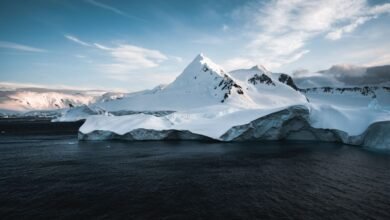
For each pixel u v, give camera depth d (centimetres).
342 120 8412
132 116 10056
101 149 7362
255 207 3173
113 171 4847
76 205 3259
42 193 3684
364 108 9056
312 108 9131
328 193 3647
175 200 3400
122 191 3750
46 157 6234
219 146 7719
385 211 3062
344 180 4238
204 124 9262
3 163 5581
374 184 4031
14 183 4141
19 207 3206
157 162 5578
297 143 8338
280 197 3497
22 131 15062
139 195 3588
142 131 9056
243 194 3609
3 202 3359
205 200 3397
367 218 2888
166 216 2941
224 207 3177
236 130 8488
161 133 9119
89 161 5738
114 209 3134
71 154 6606
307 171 4778
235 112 9819
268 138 9050
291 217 2903
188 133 9012
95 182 4181
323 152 6631
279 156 6144
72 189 3850
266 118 8550
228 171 4797
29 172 4806
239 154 6425
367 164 5291
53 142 9200
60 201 3388
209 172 4731
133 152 6806
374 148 7150
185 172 4741
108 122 9794
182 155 6341
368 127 7188
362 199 3425
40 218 2912
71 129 16675
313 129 8744
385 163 5372
